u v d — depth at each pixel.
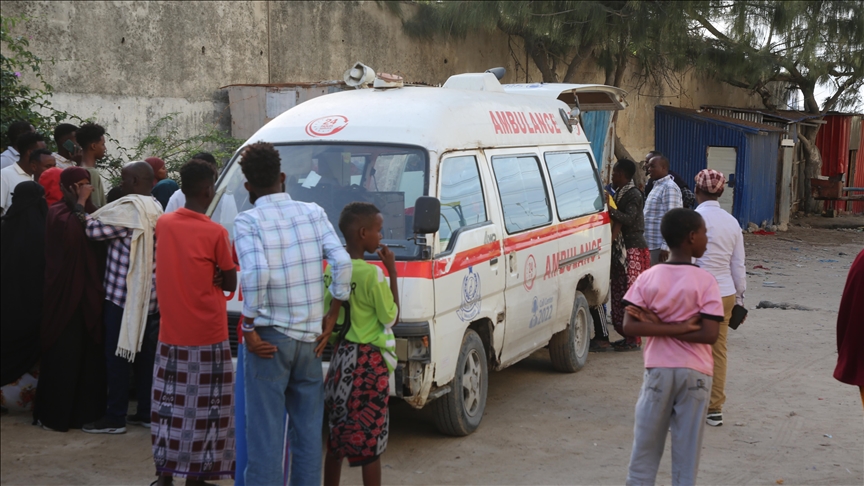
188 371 4.38
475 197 5.82
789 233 22.83
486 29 17.30
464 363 5.64
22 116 8.18
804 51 18.66
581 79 21.06
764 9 18.02
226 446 4.50
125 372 5.57
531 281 6.47
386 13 15.82
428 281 5.02
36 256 5.64
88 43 10.36
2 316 5.61
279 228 3.99
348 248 4.31
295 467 4.11
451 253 5.30
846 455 5.52
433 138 5.49
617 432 5.96
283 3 13.52
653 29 16.83
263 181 4.07
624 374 7.65
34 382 5.89
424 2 16.80
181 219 4.38
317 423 4.13
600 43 17.55
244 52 12.78
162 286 4.39
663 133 23.77
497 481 4.99
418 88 6.23
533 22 16.16
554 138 7.48
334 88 11.73
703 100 27.03
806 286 13.40
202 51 12.02
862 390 4.73
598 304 8.04
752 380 7.44
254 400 3.97
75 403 5.57
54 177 6.14
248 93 12.12
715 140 22.62
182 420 4.39
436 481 4.97
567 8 15.98
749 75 19.52
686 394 4.15
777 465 5.33
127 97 10.90
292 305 3.96
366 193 5.43
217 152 11.01
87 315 5.47
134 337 5.41
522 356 6.56
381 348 4.22
